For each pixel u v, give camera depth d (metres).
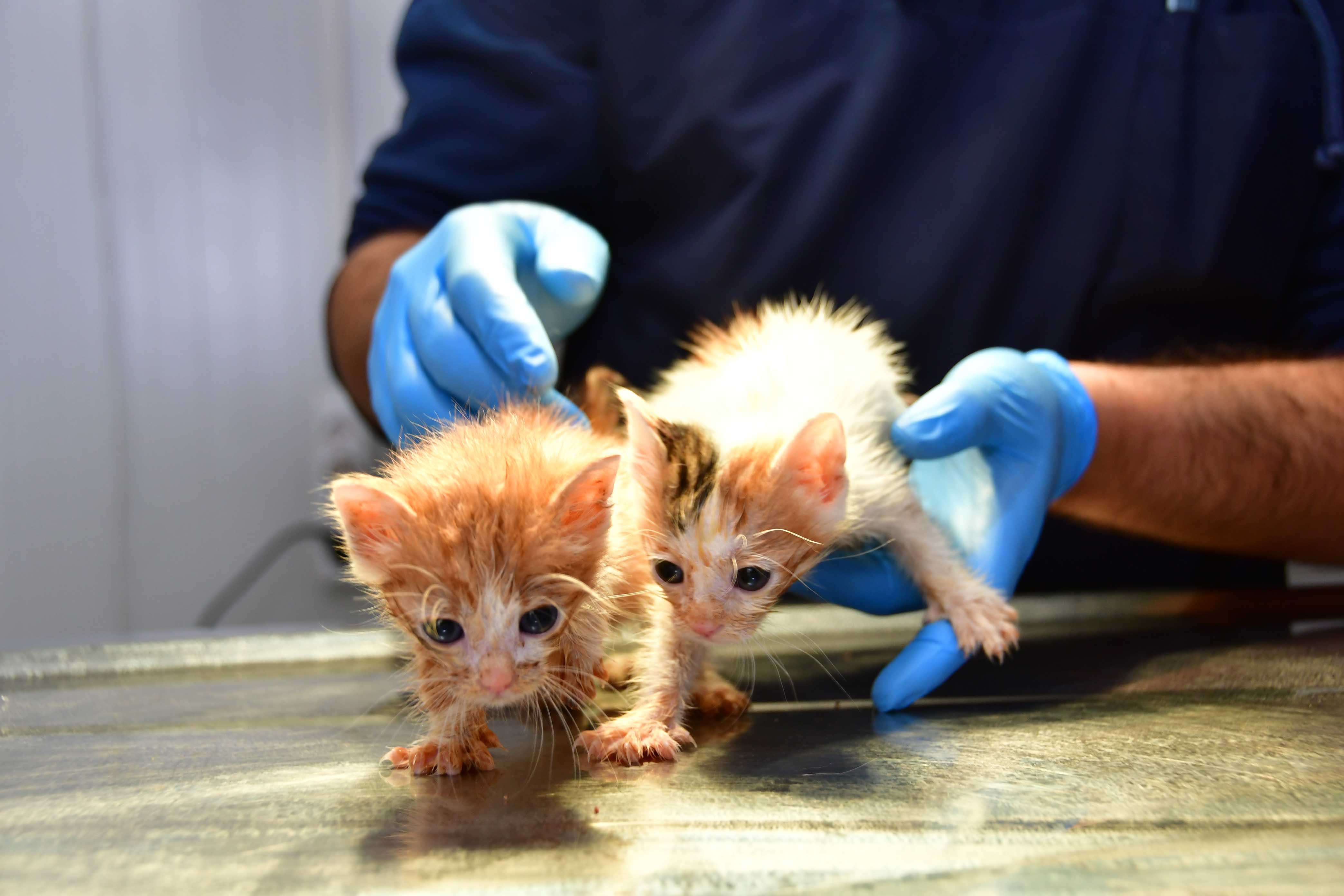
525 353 0.56
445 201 0.77
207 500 1.05
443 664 0.47
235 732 0.50
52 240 0.99
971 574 0.56
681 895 0.37
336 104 1.05
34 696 0.56
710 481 0.52
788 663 0.59
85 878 0.39
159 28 1.00
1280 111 0.71
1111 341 0.74
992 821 0.40
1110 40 0.72
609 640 0.52
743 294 0.72
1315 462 0.68
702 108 0.72
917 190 0.72
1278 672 0.53
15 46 0.96
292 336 1.06
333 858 0.40
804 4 0.72
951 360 0.73
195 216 1.03
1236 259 0.72
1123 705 0.50
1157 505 0.68
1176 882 0.37
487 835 0.41
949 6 0.72
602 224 0.79
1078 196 0.72
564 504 0.48
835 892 0.37
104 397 1.02
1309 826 0.40
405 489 0.48
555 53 0.76
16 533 1.00
